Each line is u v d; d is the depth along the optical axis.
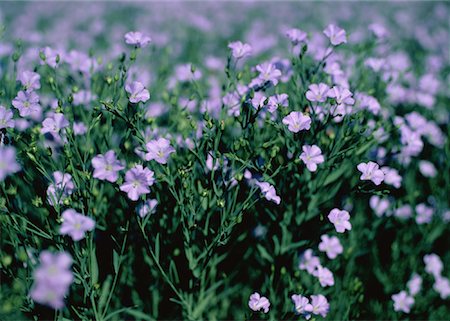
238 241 0.63
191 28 1.36
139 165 0.55
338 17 1.72
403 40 1.36
